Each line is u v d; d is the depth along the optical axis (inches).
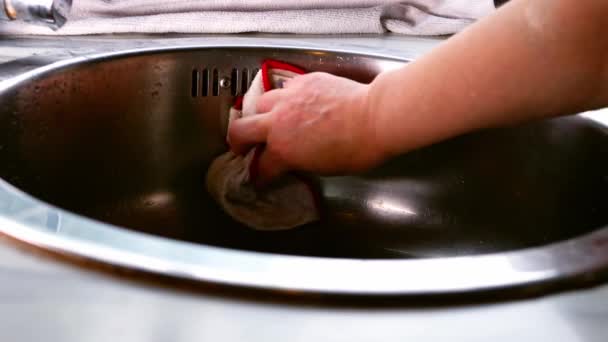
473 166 26.4
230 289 8.8
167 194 28.3
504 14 15.7
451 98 16.4
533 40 14.9
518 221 24.9
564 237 22.4
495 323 8.6
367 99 19.4
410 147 18.6
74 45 28.4
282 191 26.2
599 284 9.7
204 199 28.7
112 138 26.1
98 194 25.8
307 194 26.7
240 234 27.0
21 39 29.7
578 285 9.5
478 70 15.7
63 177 24.0
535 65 15.0
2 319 8.2
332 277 9.2
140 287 8.9
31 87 21.7
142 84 26.6
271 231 26.8
